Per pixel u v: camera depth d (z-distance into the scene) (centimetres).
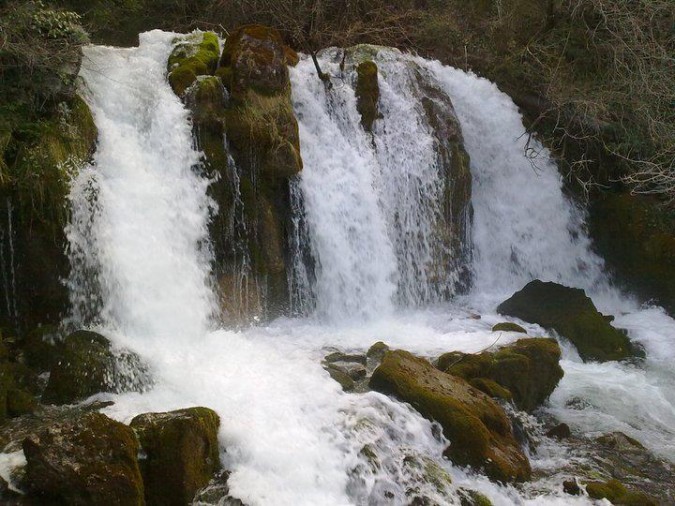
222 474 627
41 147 854
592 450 814
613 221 1430
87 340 758
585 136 1433
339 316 1098
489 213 1420
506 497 683
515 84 1538
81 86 948
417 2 1750
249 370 799
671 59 1452
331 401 736
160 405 696
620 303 1402
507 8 1670
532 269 1421
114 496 563
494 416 765
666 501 730
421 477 670
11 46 869
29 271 827
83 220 848
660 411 934
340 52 1316
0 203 821
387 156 1216
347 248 1117
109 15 1291
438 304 1248
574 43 1605
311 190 1087
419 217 1240
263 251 1016
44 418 679
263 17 1521
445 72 1445
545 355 911
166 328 870
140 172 926
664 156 1450
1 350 732
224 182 986
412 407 745
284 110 1048
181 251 923
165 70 1055
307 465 643
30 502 564
